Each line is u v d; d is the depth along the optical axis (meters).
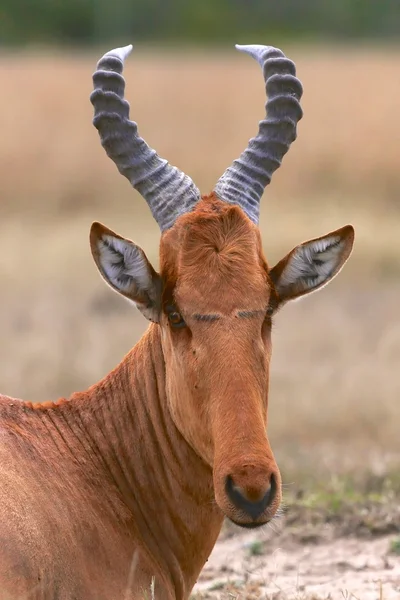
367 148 121.75
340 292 71.81
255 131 137.50
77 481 21.69
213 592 27.62
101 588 20.47
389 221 90.31
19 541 19.19
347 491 34.84
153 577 21.23
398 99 154.50
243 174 22.89
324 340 59.75
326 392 49.81
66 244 83.06
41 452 21.62
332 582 28.19
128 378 23.19
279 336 60.84
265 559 30.39
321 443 43.94
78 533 20.64
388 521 31.95
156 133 135.38
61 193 107.31
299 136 129.00
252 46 24.27
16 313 65.44
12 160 117.62
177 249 21.33
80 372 52.50
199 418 20.61
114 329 61.88
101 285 72.25
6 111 151.62
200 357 20.47
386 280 74.31
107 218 95.88
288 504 33.47
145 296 21.59
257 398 20.12
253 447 19.45
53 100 161.38
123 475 22.64
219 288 20.66
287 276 21.88
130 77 191.12
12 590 18.61
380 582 25.31
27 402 22.88
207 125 141.62
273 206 97.69
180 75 195.38
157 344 22.72
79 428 22.86
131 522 22.08
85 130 138.75
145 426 22.70
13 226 92.25
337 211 94.31
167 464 22.50
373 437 44.59
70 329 61.56
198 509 22.45
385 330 61.69
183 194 22.23
